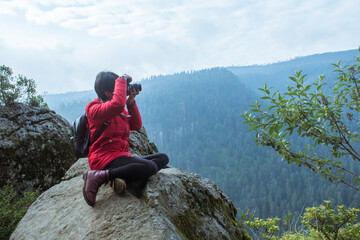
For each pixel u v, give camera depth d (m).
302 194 130.12
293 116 3.90
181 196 2.75
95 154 2.42
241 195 148.88
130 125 2.73
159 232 1.99
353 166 107.75
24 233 2.67
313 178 143.50
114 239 1.97
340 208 4.97
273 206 119.56
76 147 2.53
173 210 2.48
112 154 2.40
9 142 5.49
